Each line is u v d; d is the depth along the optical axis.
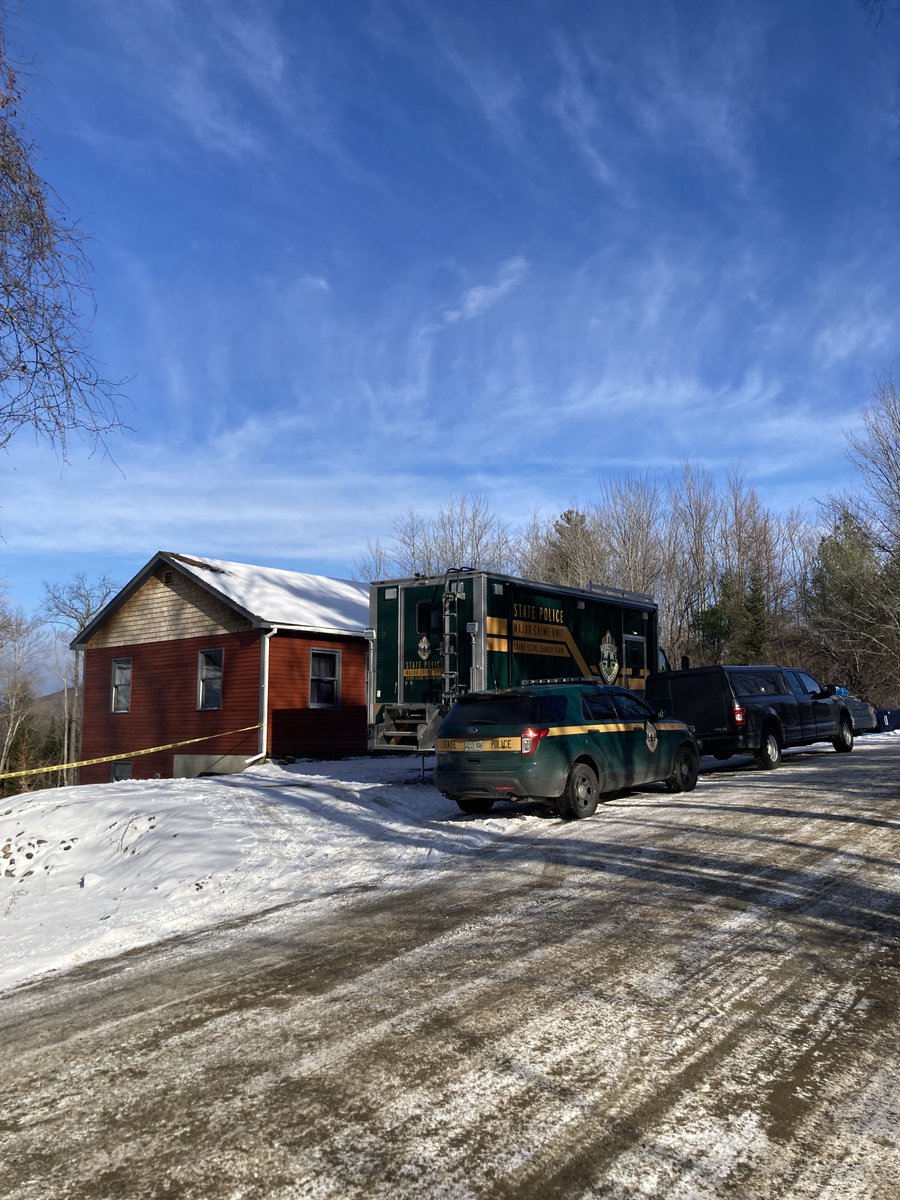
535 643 15.22
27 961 6.44
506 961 5.66
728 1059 4.18
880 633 35.22
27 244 8.97
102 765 25.81
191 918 7.40
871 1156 3.34
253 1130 3.63
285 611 22.56
